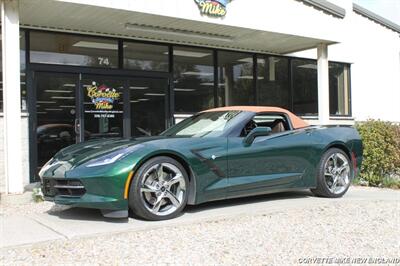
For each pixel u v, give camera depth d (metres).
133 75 10.18
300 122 6.75
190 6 8.68
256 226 5.16
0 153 8.27
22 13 8.05
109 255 4.11
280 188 6.18
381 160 9.45
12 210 6.04
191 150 5.34
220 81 11.71
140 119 10.26
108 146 5.36
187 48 11.12
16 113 7.07
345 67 14.82
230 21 9.26
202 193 5.40
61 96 9.20
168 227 5.00
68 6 7.65
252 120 6.25
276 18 9.98
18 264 3.87
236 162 5.69
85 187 4.88
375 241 4.75
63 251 4.21
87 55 9.62
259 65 12.50
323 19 10.83
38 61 9.02
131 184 4.96
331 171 6.78
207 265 3.89
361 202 6.69
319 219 5.57
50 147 8.97
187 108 11.04
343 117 14.38
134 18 8.57
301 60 13.38
